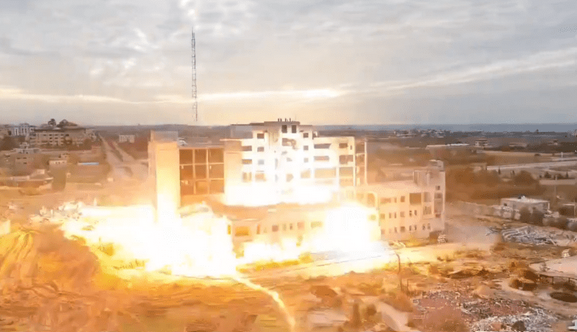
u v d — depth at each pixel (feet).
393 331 176.65
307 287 220.23
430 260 262.88
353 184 324.39
